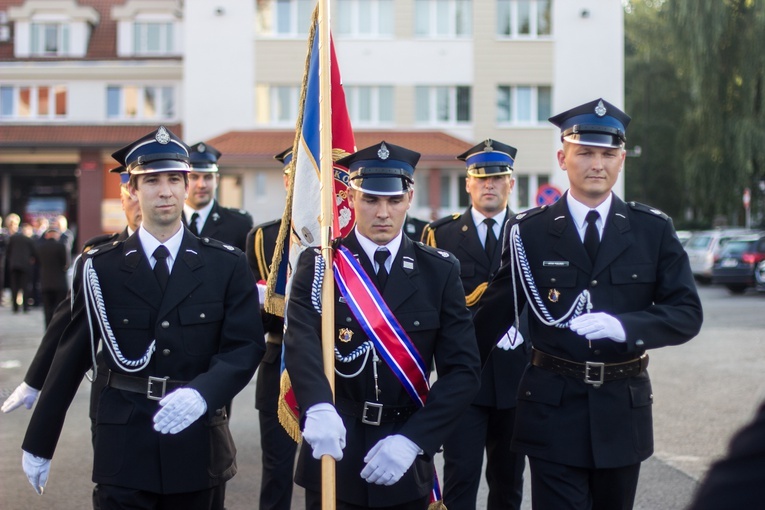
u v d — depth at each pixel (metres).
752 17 27.11
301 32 29.53
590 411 3.85
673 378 10.09
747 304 19.66
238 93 29.42
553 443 3.88
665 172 47.12
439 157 28.17
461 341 3.65
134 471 3.70
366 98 29.59
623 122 4.00
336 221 4.38
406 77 29.50
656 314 3.75
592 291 3.95
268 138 29.09
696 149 29.48
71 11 34.78
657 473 6.26
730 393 9.14
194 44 29.39
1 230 22.52
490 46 29.53
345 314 3.65
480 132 29.64
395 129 29.48
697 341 13.28
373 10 29.47
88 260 3.88
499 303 4.26
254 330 3.89
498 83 29.64
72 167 34.97
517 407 4.10
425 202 29.38
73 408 8.95
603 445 3.83
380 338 3.58
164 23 34.97
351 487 3.59
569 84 29.62
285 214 4.80
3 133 33.34
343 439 3.27
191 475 3.75
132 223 5.29
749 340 13.33
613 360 3.91
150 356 3.78
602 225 4.03
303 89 4.62
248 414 8.61
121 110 33.84
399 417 3.63
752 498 1.35
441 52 29.48
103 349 3.85
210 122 29.39
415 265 3.72
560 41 29.56
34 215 35.66
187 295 3.83
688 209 49.41
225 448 3.93
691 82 28.80
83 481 6.34
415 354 3.63
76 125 33.66
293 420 4.00
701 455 6.70
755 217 33.75
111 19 35.88
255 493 6.11
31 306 20.58
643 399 3.95
